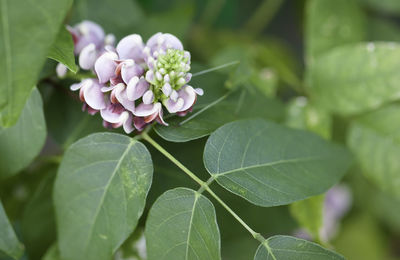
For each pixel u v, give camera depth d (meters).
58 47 0.32
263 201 0.33
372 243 0.53
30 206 0.37
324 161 0.36
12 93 0.30
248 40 0.50
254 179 0.34
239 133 0.34
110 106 0.33
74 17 0.40
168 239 0.33
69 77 0.36
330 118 0.42
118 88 0.32
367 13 0.50
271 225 0.41
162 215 0.33
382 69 0.42
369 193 0.51
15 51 0.29
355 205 0.52
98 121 0.37
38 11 0.30
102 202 0.33
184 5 0.42
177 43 0.34
